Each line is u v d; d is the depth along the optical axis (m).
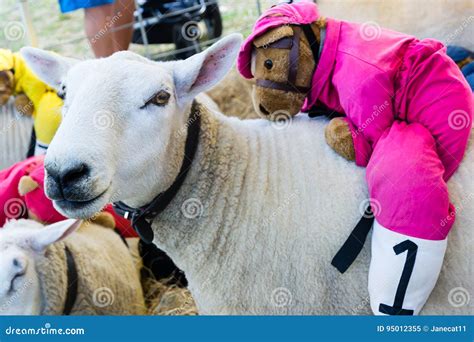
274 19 2.16
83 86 1.88
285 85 2.21
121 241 3.22
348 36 2.15
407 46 2.08
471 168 2.14
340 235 2.14
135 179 1.95
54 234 2.53
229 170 2.19
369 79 2.02
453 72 2.03
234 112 3.93
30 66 2.34
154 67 1.98
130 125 1.88
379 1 3.37
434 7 3.31
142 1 4.47
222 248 2.19
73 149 1.75
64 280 2.65
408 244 1.94
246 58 2.29
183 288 3.25
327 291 2.19
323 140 2.27
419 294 2.00
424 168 1.93
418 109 2.03
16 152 3.71
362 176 2.18
